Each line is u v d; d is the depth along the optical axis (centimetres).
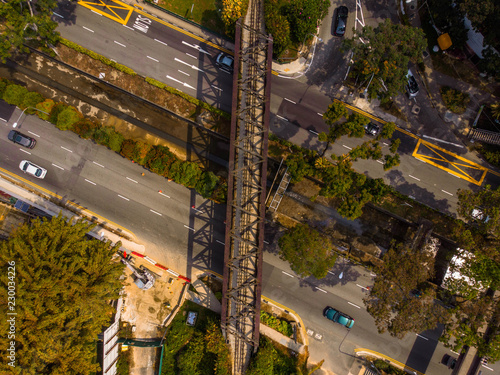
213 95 5897
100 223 5909
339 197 5569
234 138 4872
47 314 4416
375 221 5853
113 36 5909
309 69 5906
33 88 5950
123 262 5800
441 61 5862
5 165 5919
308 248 5009
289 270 5819
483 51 5384
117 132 5888
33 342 4406
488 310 4788
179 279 5822
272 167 5884
